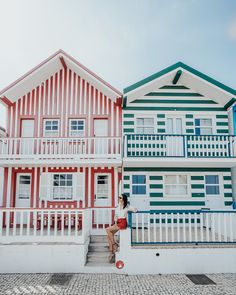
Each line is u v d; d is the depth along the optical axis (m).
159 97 13.02
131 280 7.48
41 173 12.20
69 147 12.05
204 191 12.52
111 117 12.62
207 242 8.27
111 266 8.18
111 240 8.49
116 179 12.16
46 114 12.60
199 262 8.12
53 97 12.73
